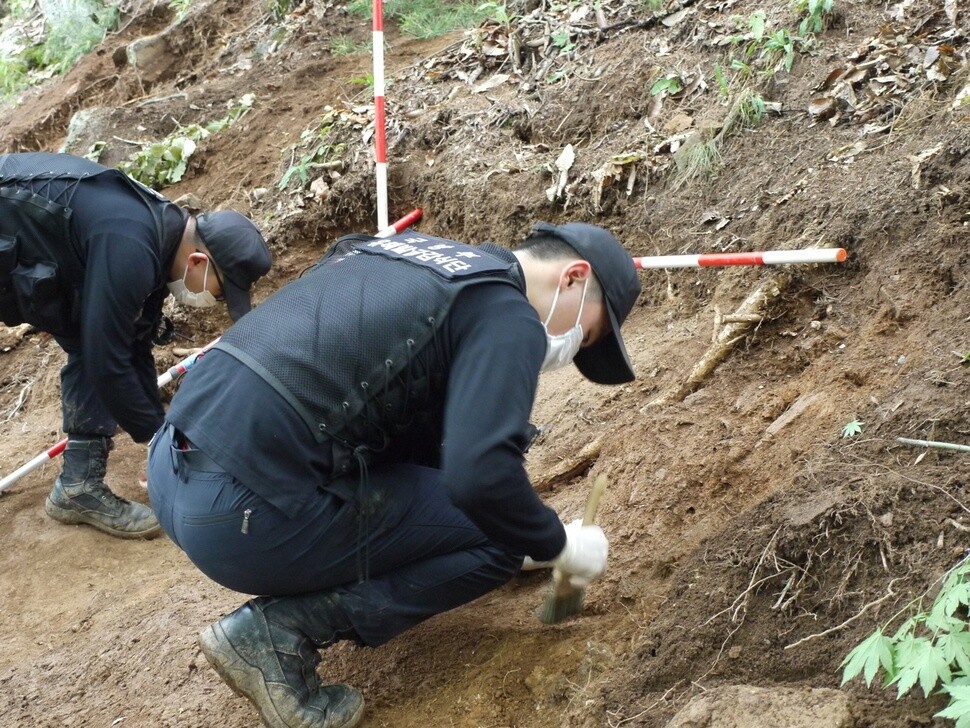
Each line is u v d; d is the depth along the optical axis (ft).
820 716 6.33
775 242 11.48
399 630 7.95
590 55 16.44
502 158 15.55
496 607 9.18
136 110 21.59
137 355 11.66
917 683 6.36
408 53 20.36
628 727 7.29
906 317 9.62
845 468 8.11
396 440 7.64
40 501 14.03
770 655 7.25
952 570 6.71
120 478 14.49
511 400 6.41
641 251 13.25
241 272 11.14
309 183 17.61
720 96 13.94
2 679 10.89
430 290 6.82
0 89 28.66
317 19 22.33
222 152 19.99
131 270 10.53
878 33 13.20
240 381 6.91
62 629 11.64
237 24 24.47
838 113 12.48
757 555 7.77
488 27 18.81
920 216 10.23
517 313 6.70
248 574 7.32
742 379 10.33
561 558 7.16
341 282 7.07
